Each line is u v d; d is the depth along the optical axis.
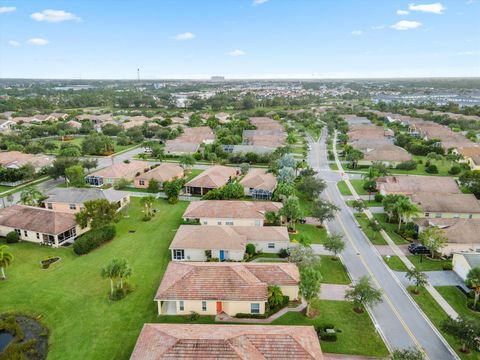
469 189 92.81
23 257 57.41
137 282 50.16
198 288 43.56
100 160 125.62
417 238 66.56
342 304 46.16
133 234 66.25
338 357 36.78
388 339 39.75
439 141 140.75
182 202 84.00
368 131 170.00
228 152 133.25
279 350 33.28
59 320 42.16
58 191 79.12
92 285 49.31
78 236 66.06
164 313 43.41
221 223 68.25
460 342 38.19
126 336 39.41
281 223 71.50
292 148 140.38
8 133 162.88
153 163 120.69
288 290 46.34
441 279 53.06
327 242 57.31
